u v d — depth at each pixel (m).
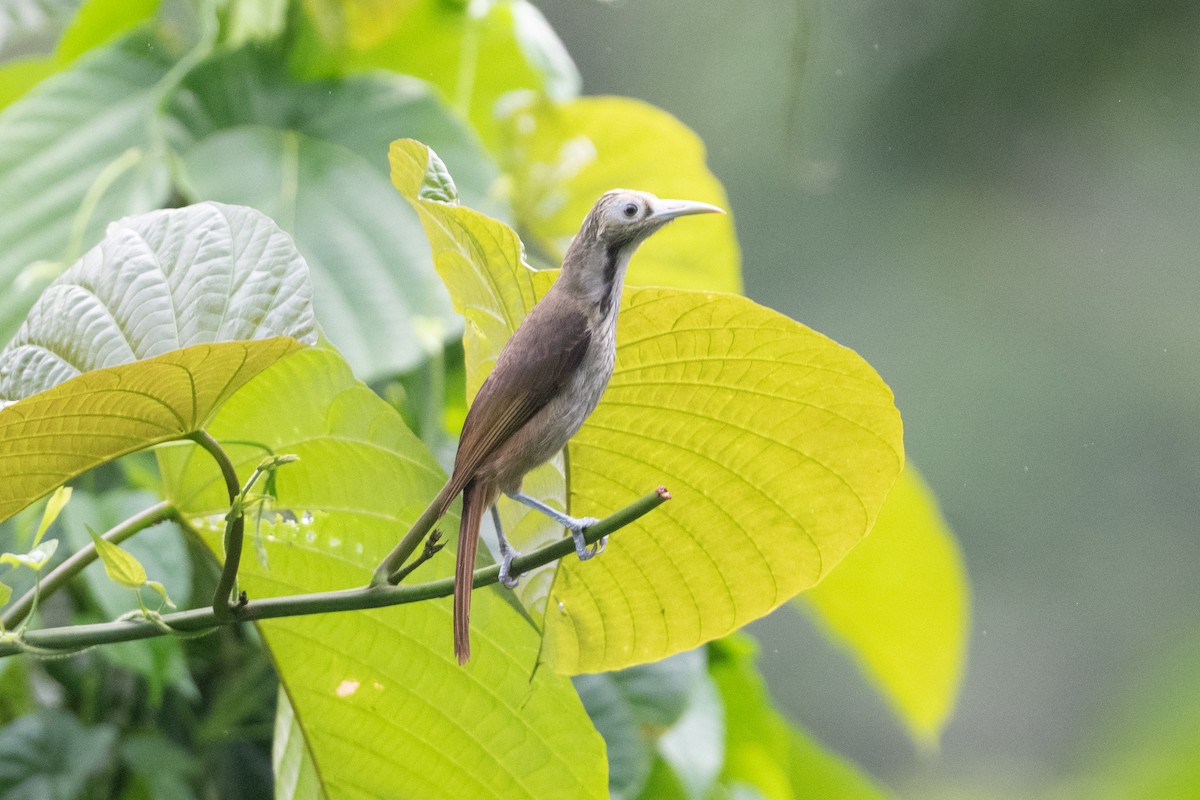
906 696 8.23
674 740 8.00
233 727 7.98
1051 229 14.91
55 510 7.70
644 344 7.71
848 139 14.33
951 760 15.18
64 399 7.64
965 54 13.89
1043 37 13.77
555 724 7.80
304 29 8.03
